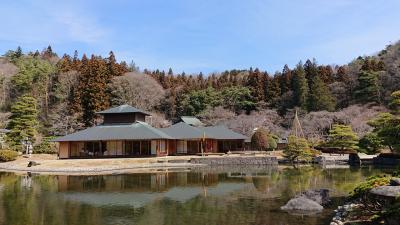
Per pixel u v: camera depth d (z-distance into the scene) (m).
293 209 17.11
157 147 49.75
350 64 91.44
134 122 52.59
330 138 56.41
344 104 76.62
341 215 14.85
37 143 55.12
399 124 18.59
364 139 50.84
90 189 24.05
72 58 96.81
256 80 85.56
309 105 75.81
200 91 84.31
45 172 35.22
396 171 16.62
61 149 48.03
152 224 14.85
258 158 44.28
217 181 27.97
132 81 75.62
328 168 38.22
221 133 58.56
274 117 75.88
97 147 50.06
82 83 72.75
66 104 73.62
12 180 28.98
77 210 17.53
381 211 12.92
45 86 78.31
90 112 71.00
